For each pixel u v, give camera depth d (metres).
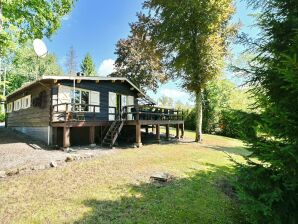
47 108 16.36
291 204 4.29
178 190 7.59
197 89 18.70
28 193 7.14
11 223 5.43
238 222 5.78
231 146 18.22
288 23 4.96
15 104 23.98
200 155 13.28
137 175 9.00
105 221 5.57
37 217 5.70
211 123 28.28
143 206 6.39
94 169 9.62
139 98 23.94
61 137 16.17
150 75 32.72
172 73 19.66
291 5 5.12
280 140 4.17
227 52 18.20
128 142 17.69
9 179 8.32
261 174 4.50
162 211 6.14
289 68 3.84
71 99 17.05
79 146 15.59
